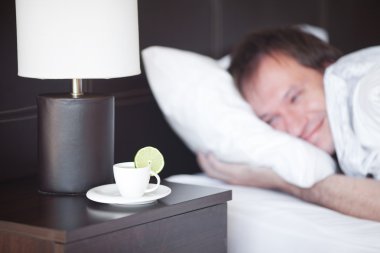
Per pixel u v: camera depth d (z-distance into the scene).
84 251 1.30
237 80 2.15
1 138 1.79
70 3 1.45
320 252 1.67
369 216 1.74
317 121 2.03
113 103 1.61
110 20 1.48
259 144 1.95
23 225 1.33
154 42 2.19
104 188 1.54
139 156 1.51
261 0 2.54
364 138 1.89
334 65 2.04
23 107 1.84
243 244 1.83
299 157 1.88
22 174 1.85
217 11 2.38
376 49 2.07
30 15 1.48
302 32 2.21
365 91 1.89
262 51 2.15
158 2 2.19
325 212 1.81
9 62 1.79
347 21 2.82
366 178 1.83
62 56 1.47
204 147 2.09
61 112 1.54
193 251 1.53
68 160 1.55
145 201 1.45
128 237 1.38
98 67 1.48
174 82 2.09
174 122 2.13
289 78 2.09
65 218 1.36
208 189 1.63
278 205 1.85
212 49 2.38
